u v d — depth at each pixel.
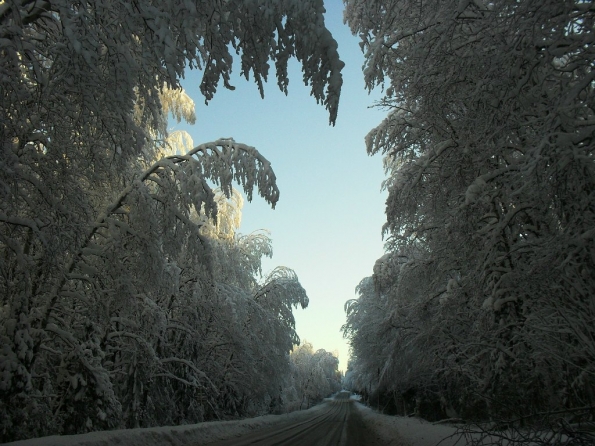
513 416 6.07
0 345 9.27
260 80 6.30
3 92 7.14
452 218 9.98
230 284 24.30
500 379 9.27
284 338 28.03
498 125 8.48
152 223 11.96
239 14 5.65
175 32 7.02
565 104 6.20
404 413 25.16
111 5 6.55
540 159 6.33
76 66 7.17
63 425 10.61
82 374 11.04
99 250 11.63
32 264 9.07
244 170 11.39
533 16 6.61
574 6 6.30
